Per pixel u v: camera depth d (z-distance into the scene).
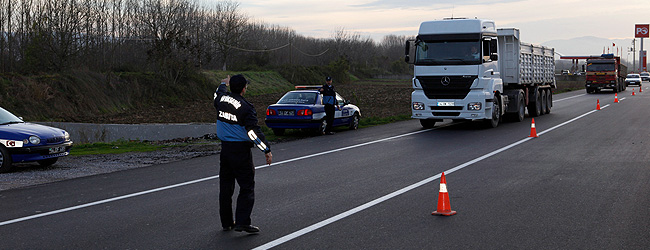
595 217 6.90
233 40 66.75
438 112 18.45
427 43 18.56
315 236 6.21
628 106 30.09
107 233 6.50
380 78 90.56
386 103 37.62
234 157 6.37
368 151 13.73
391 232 6.32
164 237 6.30
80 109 32.44
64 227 6.81
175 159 13.23
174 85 42.22
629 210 7.24
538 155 12.52
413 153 13.20
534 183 9.20
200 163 12.37
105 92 35.66
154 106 38.34
